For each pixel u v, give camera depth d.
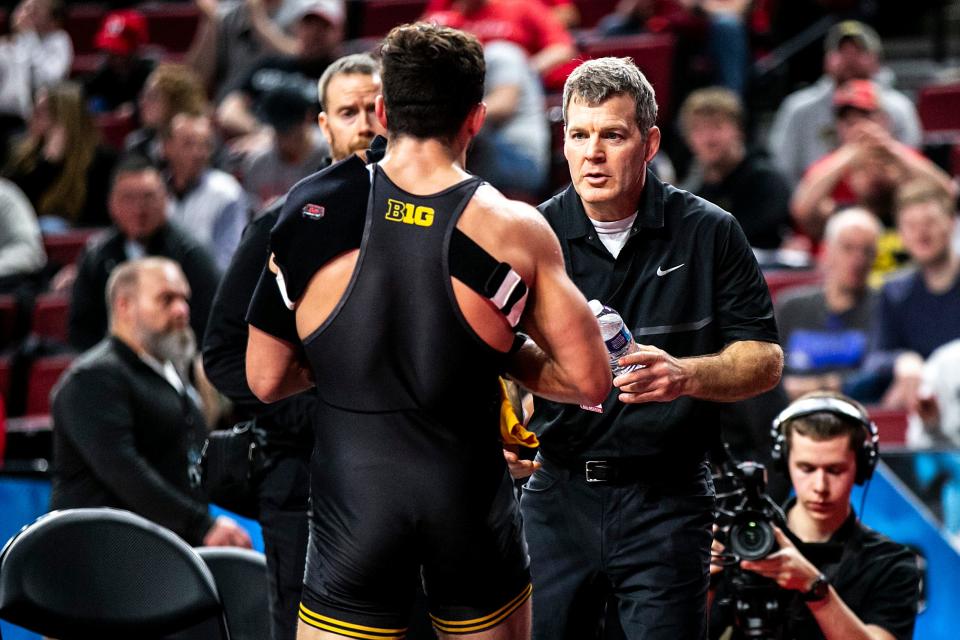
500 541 7.39
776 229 20.70
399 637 7.52
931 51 31.61
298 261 7.23
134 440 12.80
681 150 24.08
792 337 17.77
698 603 8.69
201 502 13.08
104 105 28.97
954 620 13.43
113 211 17.84
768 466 11.52
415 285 7.10
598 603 9.06
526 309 7.25
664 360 7.91
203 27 27.89
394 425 7.20
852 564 9.93
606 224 8.73
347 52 28.48
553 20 24.58
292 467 10.09
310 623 7.48
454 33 7.37
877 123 21.62
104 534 9.58
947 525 13.81
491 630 7.46
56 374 18.95
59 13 30.72
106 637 9.42
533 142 21.91
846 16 29.59
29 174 24.59
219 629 9.80
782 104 28.61
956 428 15.81
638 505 8.72
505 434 7.62
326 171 7.41
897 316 17.61
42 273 22.78
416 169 7.25
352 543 7.25
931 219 17.34
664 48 24.89
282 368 7.61
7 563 9.24
